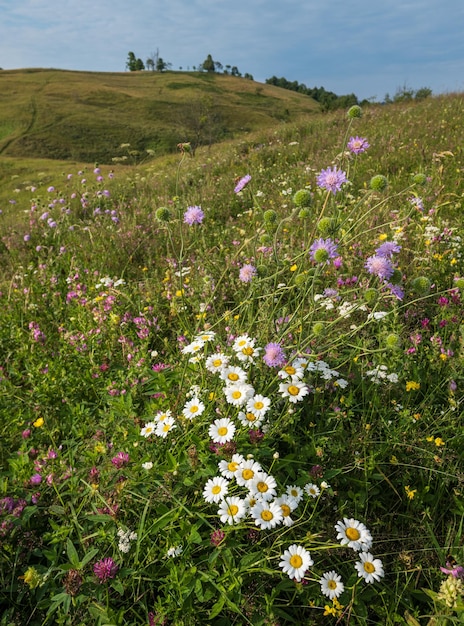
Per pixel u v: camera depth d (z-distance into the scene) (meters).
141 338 3.59
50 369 3.40
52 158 54.88
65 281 5.21
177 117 39.12
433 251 4.12
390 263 2.60
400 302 3.46
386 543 2.18
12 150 56.34
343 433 2.56
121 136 62.62
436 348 2.92
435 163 6.82
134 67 148.75
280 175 8.13
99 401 3.21
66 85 93.62
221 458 2.16
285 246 4.18
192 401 2.38
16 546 2.14
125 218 6.91
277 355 2.36
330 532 2.12
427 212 4.87
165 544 2.04
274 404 2.50
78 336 3.74
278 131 15.04
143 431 2.40
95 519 2.08
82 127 64.69
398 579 2.00
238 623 1.86
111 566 1.86
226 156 12.60
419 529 2.21
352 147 3.17
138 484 2.21
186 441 2.30
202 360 2.73
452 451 2.43
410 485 2.42
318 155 9.69
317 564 2.04
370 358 3.05
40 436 2.89
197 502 2.17
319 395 2.75
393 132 10.37
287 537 2.08
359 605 1.88
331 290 3.35
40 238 6.93
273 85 154.62
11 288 4.84
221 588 1.80
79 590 1.84
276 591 1.86
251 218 6.22
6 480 2.44
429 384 2.85
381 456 2.46
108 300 4.03
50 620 1.94
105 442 2.56
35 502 2.25
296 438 2.50
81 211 8.43
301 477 2.20
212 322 3.58
